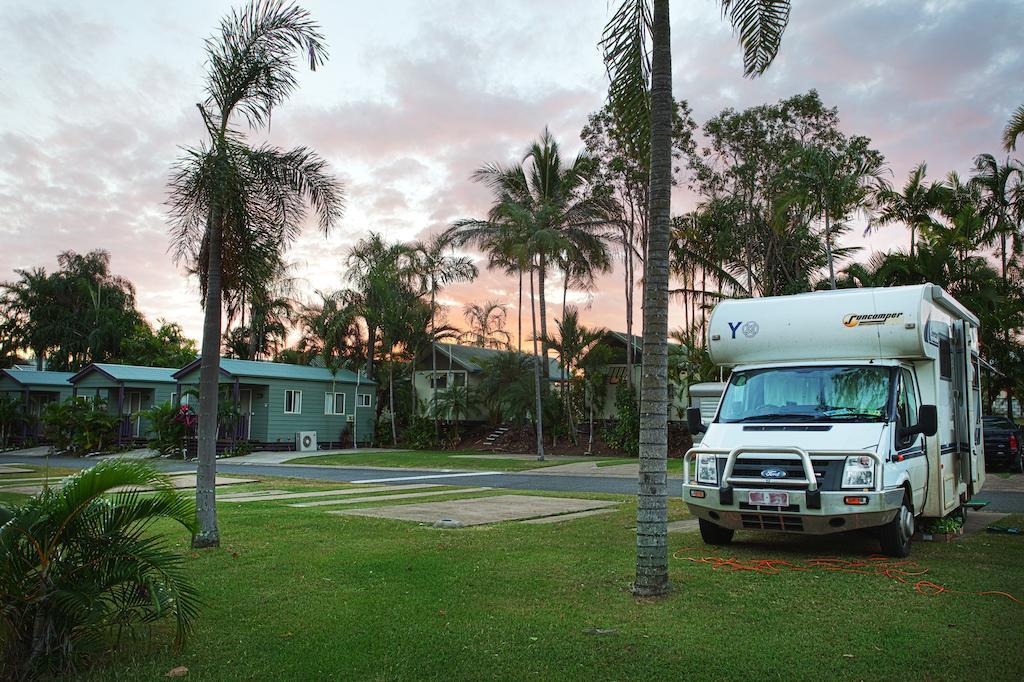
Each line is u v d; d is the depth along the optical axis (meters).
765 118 29.06
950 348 10.05
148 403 37.69
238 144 8.80
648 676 4.39
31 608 4.46
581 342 32.06
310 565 7.57
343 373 38.41
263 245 9.52
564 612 5.74
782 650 4.80
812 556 8.04
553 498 15.00
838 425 8.05
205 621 5.56
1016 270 32.38
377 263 38.31
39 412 43.06
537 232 29.73
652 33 6.75
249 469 26.19
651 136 6.57
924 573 7.06
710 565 7.53
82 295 57.50
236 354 48.53
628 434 31.66
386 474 23.72
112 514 4.75
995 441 20.73
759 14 8.05
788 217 27.48
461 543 8.94
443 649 4.88
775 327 9.10
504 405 34.66
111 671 4.53
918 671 4.43
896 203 30.34
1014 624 5.34
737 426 8.56
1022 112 21.86
